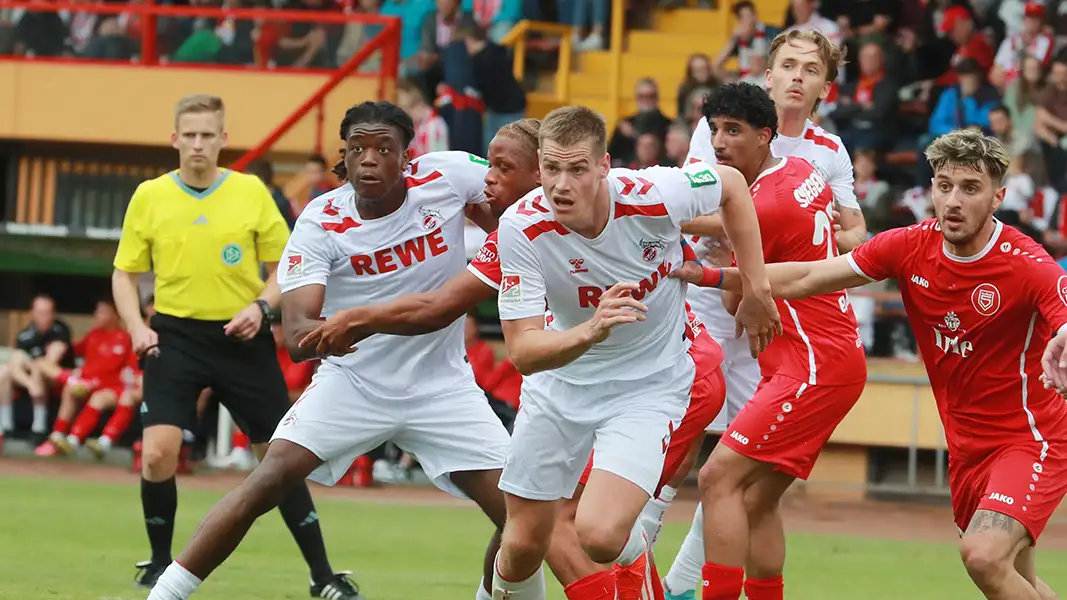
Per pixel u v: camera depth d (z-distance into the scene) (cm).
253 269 2816
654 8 7119
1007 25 6094
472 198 2306
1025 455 2045
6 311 6438
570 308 2002
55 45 6312
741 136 2345
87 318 6444
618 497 1986
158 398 2744
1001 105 5703
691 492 5306
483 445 2280
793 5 6166
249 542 3594
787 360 2347
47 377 5694
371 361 2261
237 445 5397
